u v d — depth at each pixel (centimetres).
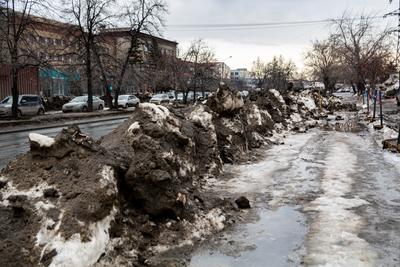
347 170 935
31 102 2856
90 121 2620
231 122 1147
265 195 742
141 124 708
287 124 1892
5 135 1897
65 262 404
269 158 1116
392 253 484
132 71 4097
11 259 402
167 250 496
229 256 483
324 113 2916
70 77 4422
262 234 551
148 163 540
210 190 774
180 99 4831
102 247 442
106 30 3384
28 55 2397
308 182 830
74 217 437
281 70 6391
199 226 555
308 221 599
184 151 763
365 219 602
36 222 440
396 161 1027
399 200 701
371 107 3244
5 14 2280
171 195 543
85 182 482
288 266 455
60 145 523
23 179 501
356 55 3716
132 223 510
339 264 455
